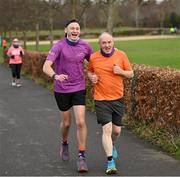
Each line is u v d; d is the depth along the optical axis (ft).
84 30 300.61
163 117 29.48
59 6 107.14
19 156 26.91
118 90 23.62
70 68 23.68
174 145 26.86
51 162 25.46
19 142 30.68
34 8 124.16
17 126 36.68
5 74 93.76
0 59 153.48
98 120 23.67
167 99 28.76
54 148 28.78
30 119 39.96
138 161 25.16
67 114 24.59
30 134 33.35
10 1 141.18
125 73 23.35
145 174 22.74
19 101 52.19
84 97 24.11
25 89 65.21
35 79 77.56
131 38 274.36
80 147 23.68
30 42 255.70
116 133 24.41
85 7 94.48
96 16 204.54
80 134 23.72
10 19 146.20
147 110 31.81
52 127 35.96
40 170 23.93
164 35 305.12
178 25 346.54
